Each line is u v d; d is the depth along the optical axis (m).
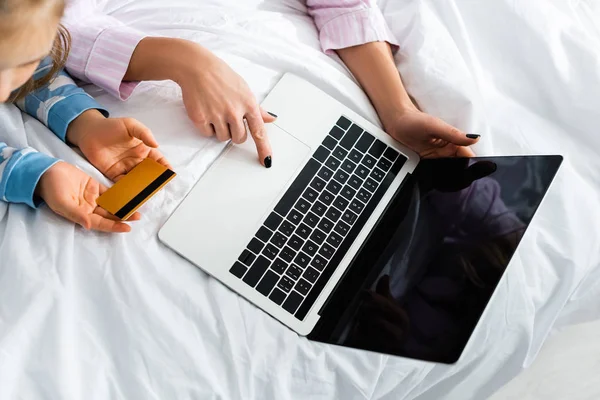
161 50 0.92
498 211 0.86
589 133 1.02
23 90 0.88
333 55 1.07
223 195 0.87
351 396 0.83
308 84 0.97
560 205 0.95
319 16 1.09
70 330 0.76
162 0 1.03
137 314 0.78
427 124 0.95
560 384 1.24
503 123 1.01
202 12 1.01
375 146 0.96
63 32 0.90
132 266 0.81
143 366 0.77
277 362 0.80
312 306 0.84
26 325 0.74
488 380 0.97
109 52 0.93
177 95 0.94
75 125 0.89
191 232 0.85
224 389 0.79
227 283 0.83
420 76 1.03
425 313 0.81
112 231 0.82
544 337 0.96
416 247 0.87
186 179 0.87
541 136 1.01
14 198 0.82
